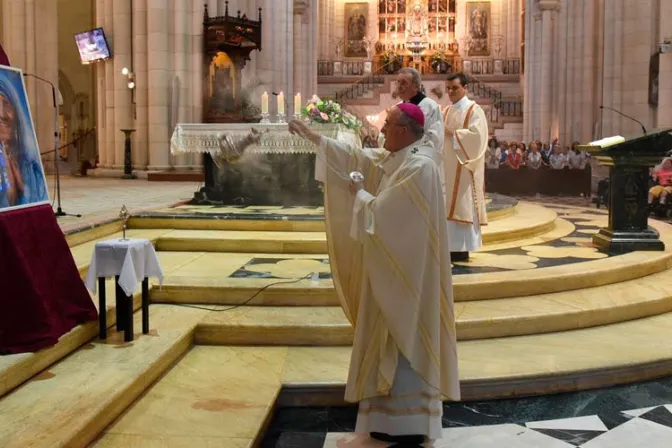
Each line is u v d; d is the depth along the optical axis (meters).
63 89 28.78
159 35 16.75
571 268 7.07
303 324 5.33
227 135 9.82
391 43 39.03
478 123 7.17
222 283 6.02
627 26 18.72
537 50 29.44
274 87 23.02
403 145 4.02
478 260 7.66
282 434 4.16
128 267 4.72
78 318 4.76
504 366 4.95
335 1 39.50
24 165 4.64
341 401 4.60
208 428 3.88
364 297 3.92
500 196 13.93
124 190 13.48
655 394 4.87
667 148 8.25
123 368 4.35
